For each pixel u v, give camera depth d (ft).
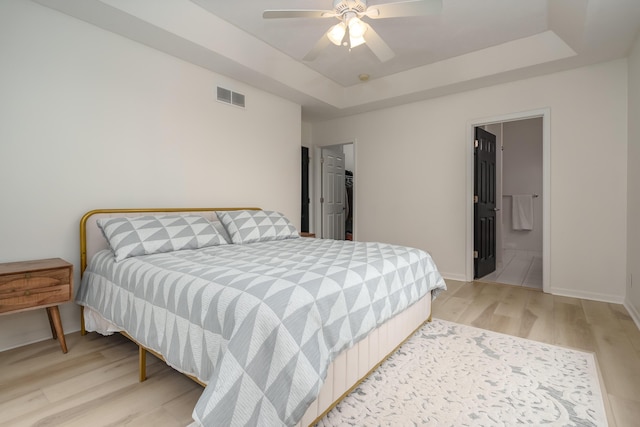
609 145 10.35
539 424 4.56
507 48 10.91
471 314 9.19
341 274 5.37
